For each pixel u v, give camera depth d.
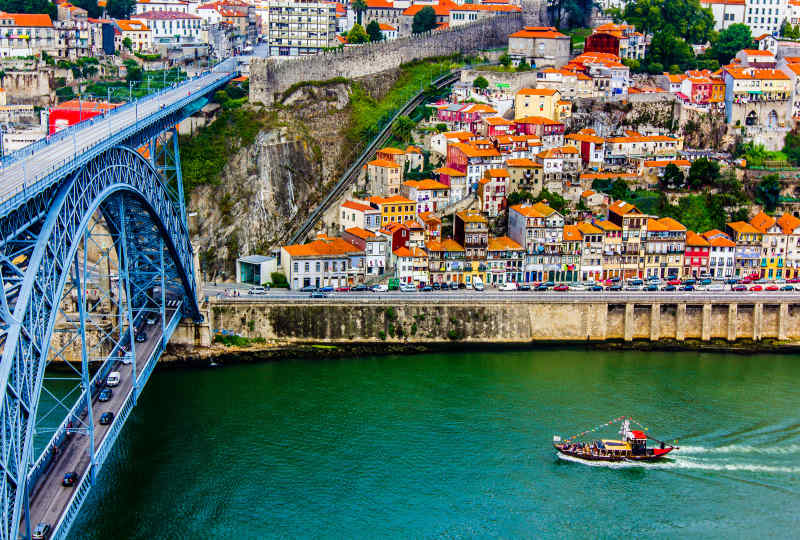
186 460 156.38
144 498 144.88
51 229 116.00
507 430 169.12
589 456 158.88
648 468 158.12
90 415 124.75
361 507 144.25
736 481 154.50
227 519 139.75
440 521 141.38
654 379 197.25
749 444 166.25
